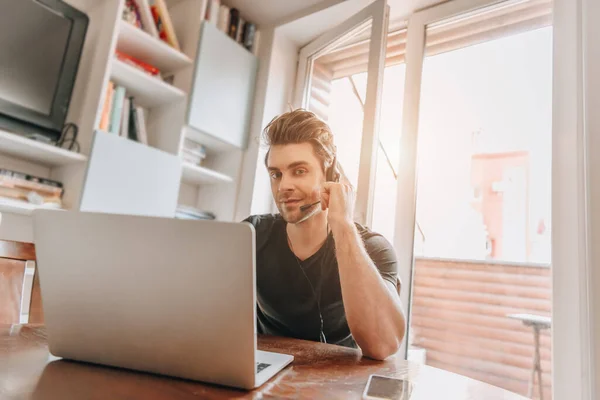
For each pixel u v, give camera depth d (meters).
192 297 0.51
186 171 2.08
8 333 0.77
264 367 0.61
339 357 0.77
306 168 1.22
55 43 1.68
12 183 1.46
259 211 2.17
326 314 1.14
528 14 1.84
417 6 2.02
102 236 0.53
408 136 1.95
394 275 1.05
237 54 2.19
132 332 0.54
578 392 1.22
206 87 2.02
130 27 1.78
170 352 0.53
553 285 1.33
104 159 1.62
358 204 1.70
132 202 1.70
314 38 2.39
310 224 1.20
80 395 0.45
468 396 0.56
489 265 2.91
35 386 0.47
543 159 1.69
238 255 0.48
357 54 2.10
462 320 2.94
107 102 1.74
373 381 0.59
